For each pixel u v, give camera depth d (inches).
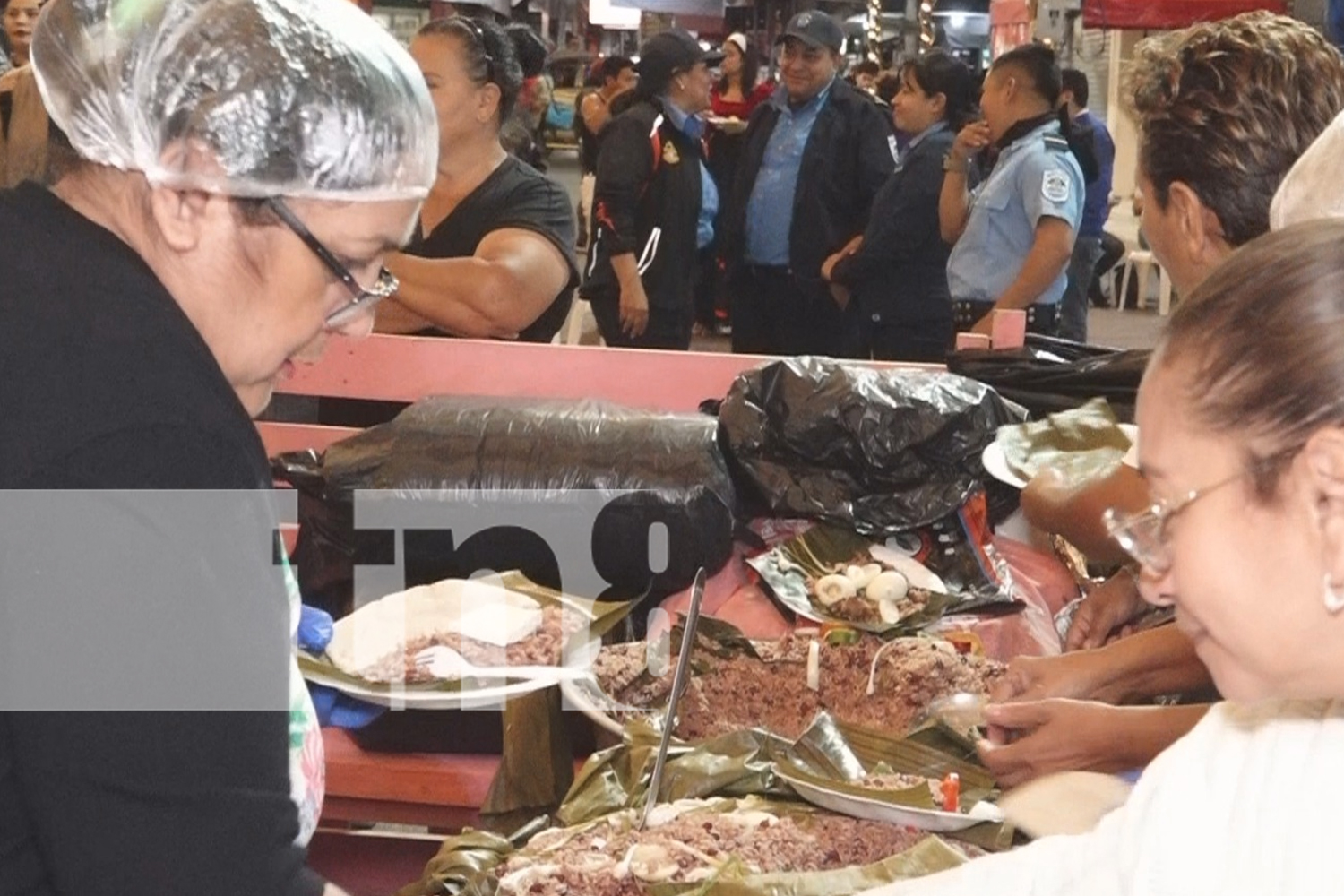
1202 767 35.4
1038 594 87.7
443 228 118.9
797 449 89.0
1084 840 38.7
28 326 37.1
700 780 63.2
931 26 454.9
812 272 208.2
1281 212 46.9
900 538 88.9
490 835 61.4
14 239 38.9
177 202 40.1
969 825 58.6
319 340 44.4
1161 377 31.8
